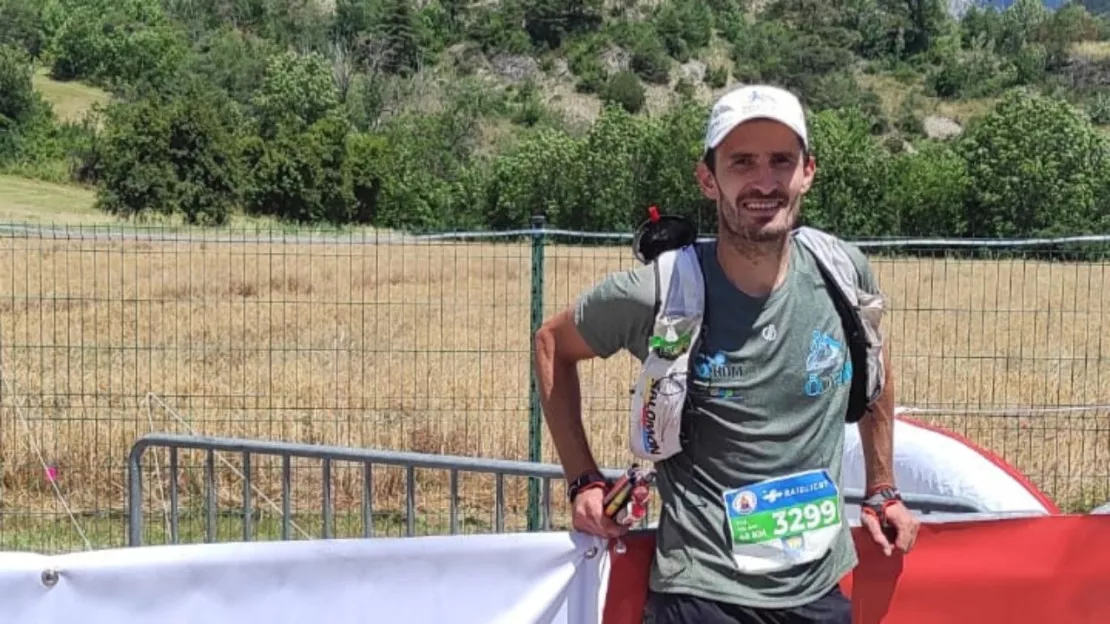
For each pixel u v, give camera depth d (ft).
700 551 9.88
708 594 9.78
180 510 28.02
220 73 460.14
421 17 597.93
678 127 275.39
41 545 26.14
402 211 297.33
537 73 574.56
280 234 34.06
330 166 291.17
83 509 28.40
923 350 42.88
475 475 30.30
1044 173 254.27
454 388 34.45
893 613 11.58
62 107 422.00
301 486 29.78
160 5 548.31
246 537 17.87
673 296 9.66
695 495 9.93
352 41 568.41
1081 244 34.94
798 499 9.84
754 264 9.62
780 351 9.70
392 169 305.32
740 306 9.70
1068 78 613.93
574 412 10.37
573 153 279.49
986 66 598.34
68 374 33.01
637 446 10.00
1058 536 11.90
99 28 475.31
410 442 31.01
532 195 281.74
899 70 609.42
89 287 71.05
